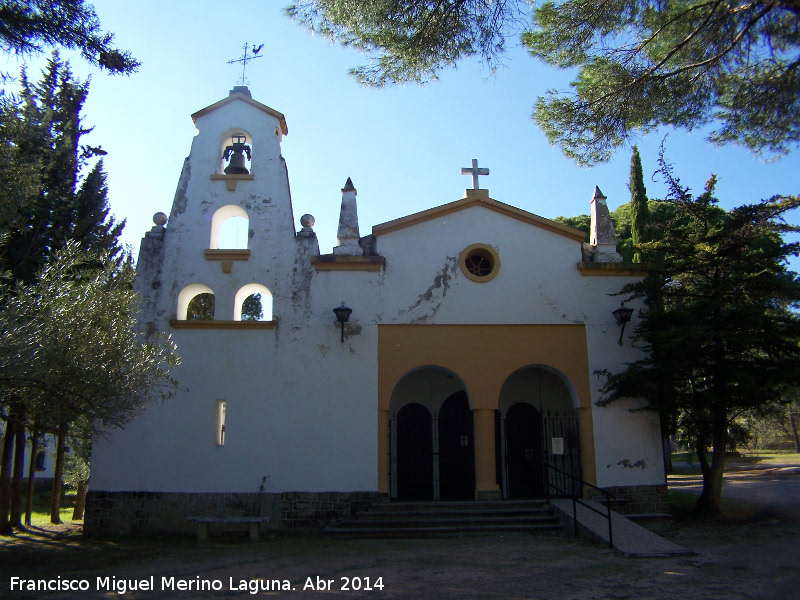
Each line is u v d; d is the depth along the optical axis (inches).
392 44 407.5
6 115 449.4
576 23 426.9
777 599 294.7
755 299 548.4
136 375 421.4
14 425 590.2
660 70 437.7
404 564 397.1
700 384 551.5
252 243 613.3
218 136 649.6
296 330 590.6
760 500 629.9
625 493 567.5
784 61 410.9
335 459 562.6
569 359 595.5
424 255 610.9
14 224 502.0
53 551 481.4
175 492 555.2
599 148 460.4
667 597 304.3
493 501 557.9
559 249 618.5
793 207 531.5
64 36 314.3
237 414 571.5
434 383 656.4
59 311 390.6
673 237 583.5
